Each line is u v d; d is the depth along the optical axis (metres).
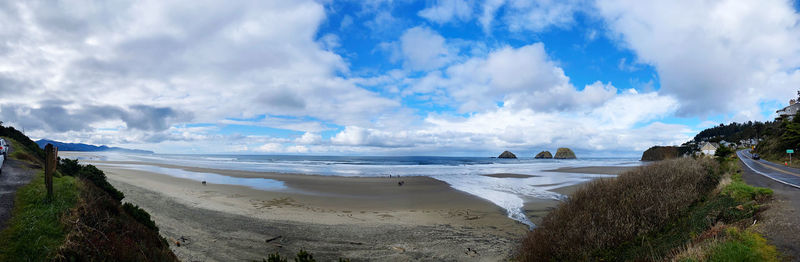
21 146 15.70
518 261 8.55
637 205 9.35
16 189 6.68
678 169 14.41
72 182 7.18
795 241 5.29
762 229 6.05
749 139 90.38
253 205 15.97
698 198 10.49
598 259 7.29
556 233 8.61
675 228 7.95
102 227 5.60
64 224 5.17
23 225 4.95
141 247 5.91
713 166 16.97
